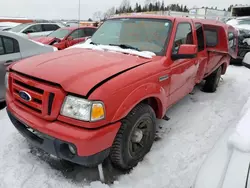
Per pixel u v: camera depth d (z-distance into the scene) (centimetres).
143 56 300
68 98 213
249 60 289
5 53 422
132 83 241
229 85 630
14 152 291
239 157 135
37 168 266
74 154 218
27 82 236
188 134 355
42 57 287
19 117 245
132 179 259
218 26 489
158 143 327
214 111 445
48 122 223
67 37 924
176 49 330
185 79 367
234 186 125
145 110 262
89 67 246
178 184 254
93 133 208
